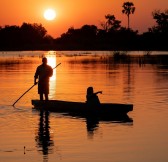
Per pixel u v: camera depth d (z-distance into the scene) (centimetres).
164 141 1805
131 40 19200
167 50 18050
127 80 4594
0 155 1619
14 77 5056
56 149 1697
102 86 3959
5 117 2381
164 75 5291
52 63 8644
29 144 1775
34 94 3400
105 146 1736
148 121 2222
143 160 1553
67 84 4184
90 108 2528
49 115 2459
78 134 1948
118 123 2198
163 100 2970
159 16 17675
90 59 10925
